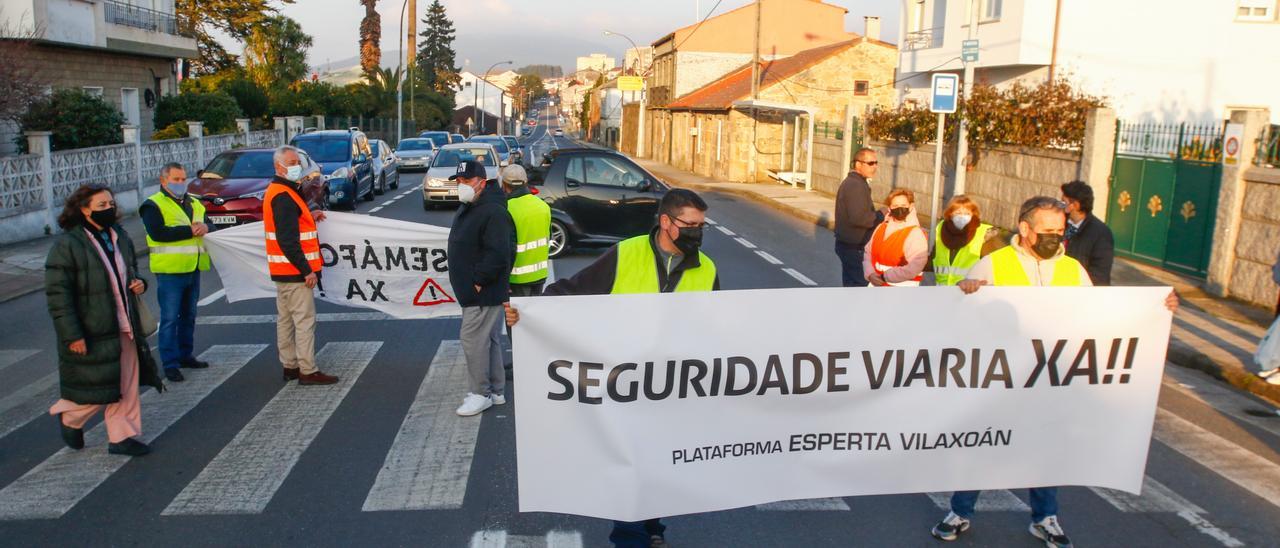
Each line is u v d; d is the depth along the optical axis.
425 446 6.10
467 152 23.73
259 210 16.75
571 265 13.63
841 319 4.25
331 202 20.53
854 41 36.78
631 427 4.09
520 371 3.99
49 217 16.56
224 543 4.67
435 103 76.00
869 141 24.42
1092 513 5.22
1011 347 4.45
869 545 4.75
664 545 4.58
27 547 4.61
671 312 4.05
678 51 53.41
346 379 7.73
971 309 4.38
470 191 6.45
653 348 4.06
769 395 4.21
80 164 17.81
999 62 22.05
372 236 8.25
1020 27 21.09
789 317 4.18
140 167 20.73
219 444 6.14
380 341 9.14
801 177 31.16
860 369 4.31
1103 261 6.16
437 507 5.13
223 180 17.62
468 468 5.70
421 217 20.28
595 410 4.05
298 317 7.43
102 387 5.69
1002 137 17.42
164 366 7.66
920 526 5.00
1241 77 21.16
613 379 4.04
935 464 4.48
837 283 12.65
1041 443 4.55
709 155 40.22
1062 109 15.93
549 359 4.00
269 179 17.89
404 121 62.03
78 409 5.79
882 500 5.36
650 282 4.16
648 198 14.26
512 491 5.36
